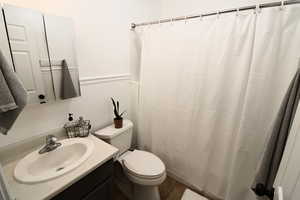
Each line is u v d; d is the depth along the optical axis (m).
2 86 0.67
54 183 0.82
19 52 0.99
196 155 1.61
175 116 1.66
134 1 1.75
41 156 1.05
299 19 0.97
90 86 1.50
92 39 1.43
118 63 1.74
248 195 1.37
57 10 1.15
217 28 1.26
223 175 1.48
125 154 1.64
